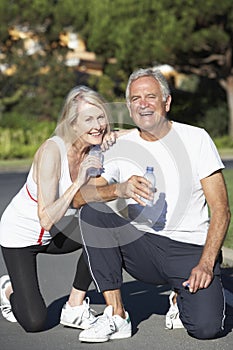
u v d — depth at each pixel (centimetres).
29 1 5066
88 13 4950
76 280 742
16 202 717
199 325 673
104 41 4481
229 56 4509
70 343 704
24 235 709
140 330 745
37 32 5200
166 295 906
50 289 948
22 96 5234
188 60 4475
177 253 695
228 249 1130
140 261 707
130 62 4378
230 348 680
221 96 5081
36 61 5166
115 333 710
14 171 3397
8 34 5116
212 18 4106
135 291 930
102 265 697
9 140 4316
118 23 4356
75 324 743
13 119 4738
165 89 684
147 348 684
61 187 695
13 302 727
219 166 688
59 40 5219
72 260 1153
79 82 5656
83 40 5122
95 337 698
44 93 5191
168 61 4331
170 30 4094
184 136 691
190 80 5372
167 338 715
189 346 688
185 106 5000
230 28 4266
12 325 767
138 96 680
